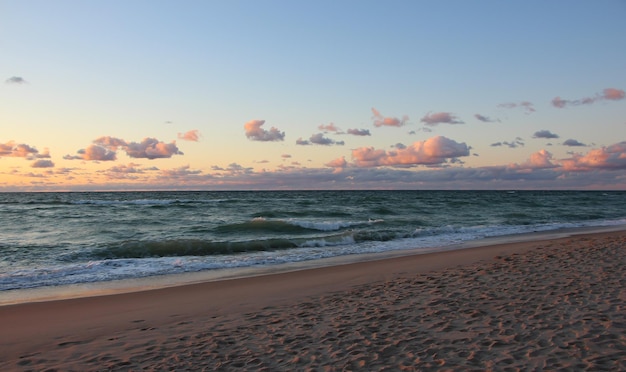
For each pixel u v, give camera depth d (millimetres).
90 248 14945
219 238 19609
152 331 6246
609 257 10828
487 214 35469
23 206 42594
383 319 6324
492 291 7711
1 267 12094
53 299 8523
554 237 18625
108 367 4855
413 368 4508
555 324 5656
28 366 4949
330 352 5078
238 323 6523
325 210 38188
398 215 34469
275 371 4590
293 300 7980
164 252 14945
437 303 7086
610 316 5871
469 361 4621
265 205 46250
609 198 82500
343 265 11828
